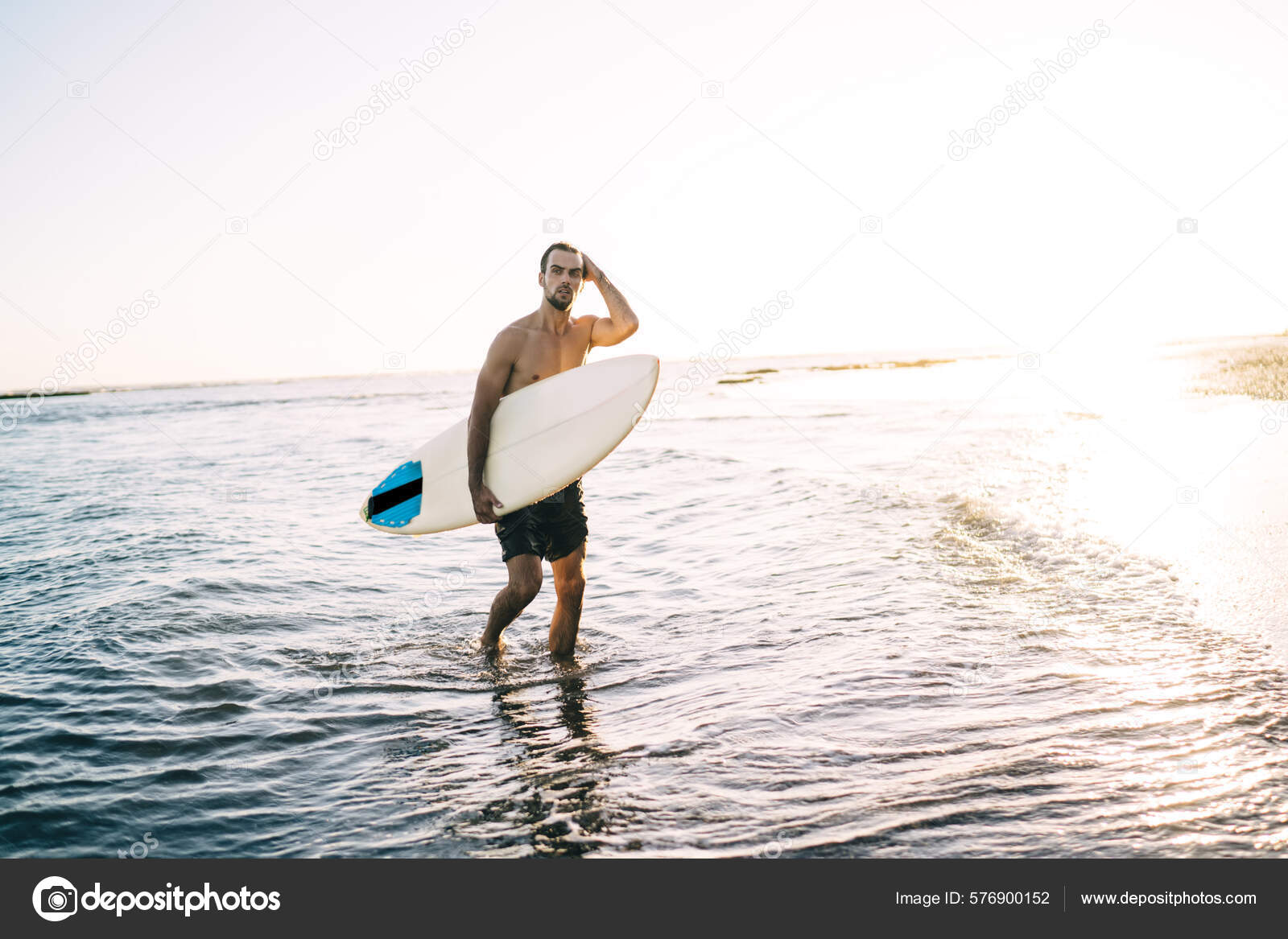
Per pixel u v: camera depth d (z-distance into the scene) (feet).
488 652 13.85
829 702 10.74
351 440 57.62
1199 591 14.20
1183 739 9.14
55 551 22.63
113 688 12.10
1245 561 15.42
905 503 23.85
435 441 16.67
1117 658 11.58
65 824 8.45
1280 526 17.37
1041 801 8.11
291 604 16.72
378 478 37.24
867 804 8.23
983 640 12.64
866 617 14.25
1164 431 31.65
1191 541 17.04
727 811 8.24
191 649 13.88
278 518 27.17
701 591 16.98
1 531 26.37
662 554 20.44
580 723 10.73
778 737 9.79
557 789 8.87
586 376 14.49
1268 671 10.81
